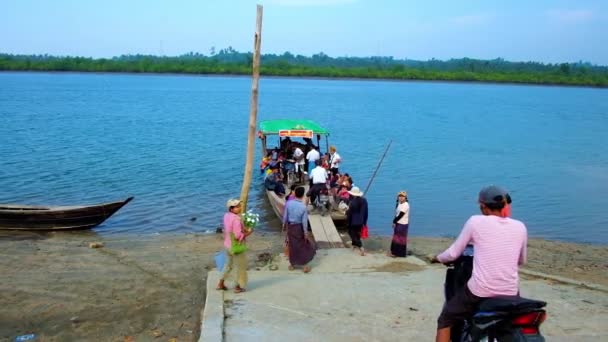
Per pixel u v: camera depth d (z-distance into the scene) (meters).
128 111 63.31
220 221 18.89
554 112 78.75
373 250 14.35
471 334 5.33
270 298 8.63
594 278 12.69
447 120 62.78
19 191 22.88
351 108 75.94
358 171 30.11
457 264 5.84
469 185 26.81
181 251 14.32
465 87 173.25
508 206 5.69
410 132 49.59
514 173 30.48
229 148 36.91
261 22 11.65
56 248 14.53
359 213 12.60
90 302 9.67
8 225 17.06
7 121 49.41
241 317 7.77
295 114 64.38
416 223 19.77
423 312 8.05
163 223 18.53
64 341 7.91
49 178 25.53
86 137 40.12
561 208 22.64
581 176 30.06
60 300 9.77
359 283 9.52
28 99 76.38
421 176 28.95
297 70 193.88
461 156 36.22
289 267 10.88
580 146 42.59
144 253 13.97
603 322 7.71
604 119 68.31
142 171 27.91
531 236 18.52
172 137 41.62
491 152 38.44
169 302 9.68
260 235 17.00
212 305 8.17
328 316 7.85
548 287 9.39
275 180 20.48
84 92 95.31
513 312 4.93
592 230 19.41
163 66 193.62
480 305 5.26
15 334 8.16
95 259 13.16
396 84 182.00
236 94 98.69
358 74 195.75
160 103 76.06
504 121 63.25
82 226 17.34
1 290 10.27
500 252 5.16
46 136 39.91
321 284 9.47
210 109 68.06
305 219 10.77
